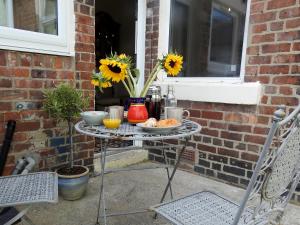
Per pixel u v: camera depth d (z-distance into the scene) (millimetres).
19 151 1954
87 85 2334
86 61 2307
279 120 729
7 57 1822
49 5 2076
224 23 2430
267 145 762
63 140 2227
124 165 2834
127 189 2258
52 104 1896
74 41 2197
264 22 2092
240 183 2352
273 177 905
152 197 2123
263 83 2143
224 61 2469
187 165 2721
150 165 2895
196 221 1093
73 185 1964
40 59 2000
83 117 1587
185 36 2748
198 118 2584
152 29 2930
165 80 2875
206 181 2486
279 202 1145
